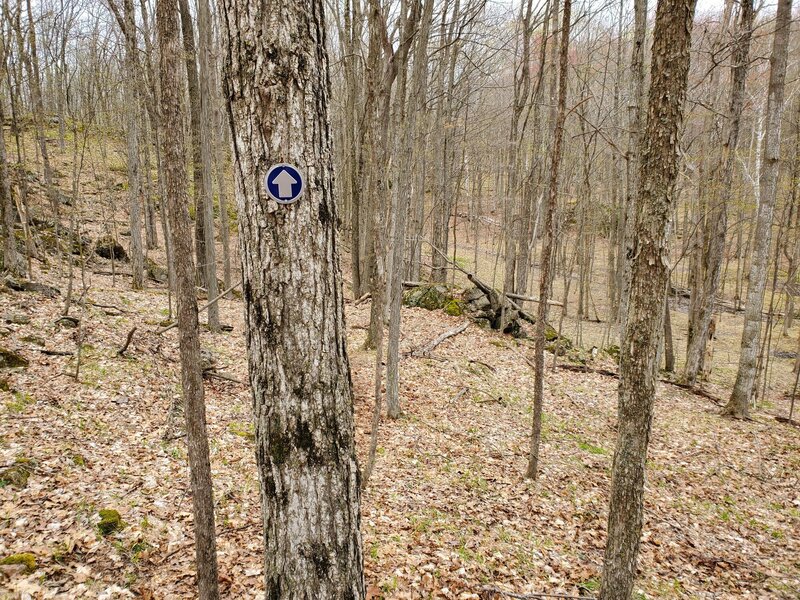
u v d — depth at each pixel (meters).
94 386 7.79
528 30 14.98
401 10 7.48
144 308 12.64
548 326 17.20
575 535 6.32
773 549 6.61
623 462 4.09
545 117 17.48
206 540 3.77
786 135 18.98
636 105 10.59
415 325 15.09
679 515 7.26
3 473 5.17
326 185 2.49
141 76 12.47
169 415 7.37
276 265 2.38
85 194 20.14
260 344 2.44
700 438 10.30
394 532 5.73
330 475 2.47
